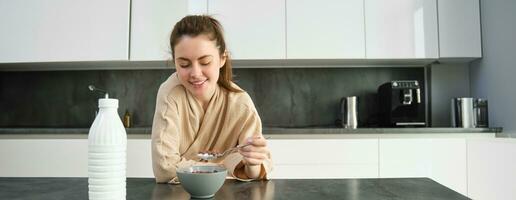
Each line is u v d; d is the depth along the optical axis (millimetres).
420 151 1909
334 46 2166
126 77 2518
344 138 1946
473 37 2189
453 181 1899
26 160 1964
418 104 2182
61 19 2193
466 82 2443
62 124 2508
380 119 2438
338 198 637
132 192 688
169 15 2176
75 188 725
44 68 2506
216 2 2174
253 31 2170
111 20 2184
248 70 2504
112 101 563
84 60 2176
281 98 2488
